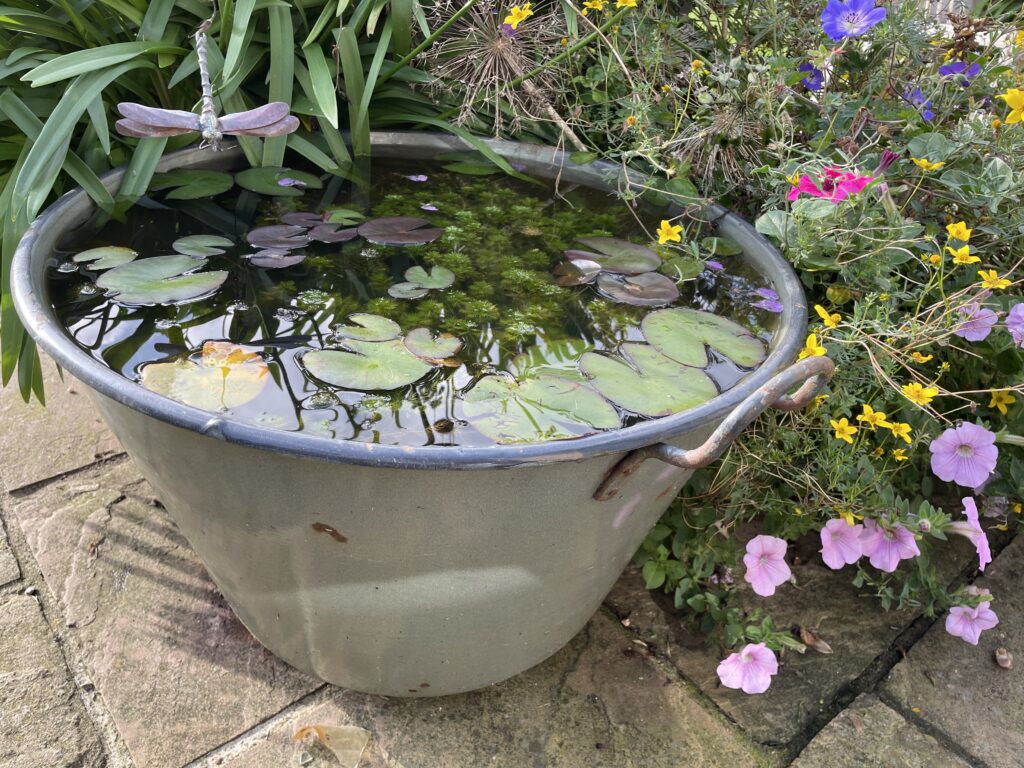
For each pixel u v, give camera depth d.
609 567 1.06
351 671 1.09
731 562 1.32
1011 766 1.13
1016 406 1.40
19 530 1.40
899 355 1.21
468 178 1.43
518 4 1.57
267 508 0.81
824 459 1.29
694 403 0.82
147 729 1.11
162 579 1.33
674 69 1.59
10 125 1.33
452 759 1.09
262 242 1.10
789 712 1.19
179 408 0.68
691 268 1.14
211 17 1.29
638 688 1.21
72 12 1.26
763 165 1.39
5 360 1.20
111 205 1.15
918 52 1.44
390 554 0.84
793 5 1.54
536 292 1.06
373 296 1.02
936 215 1.40
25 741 1.08
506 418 0.78
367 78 1.46
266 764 1.07
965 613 1.26
